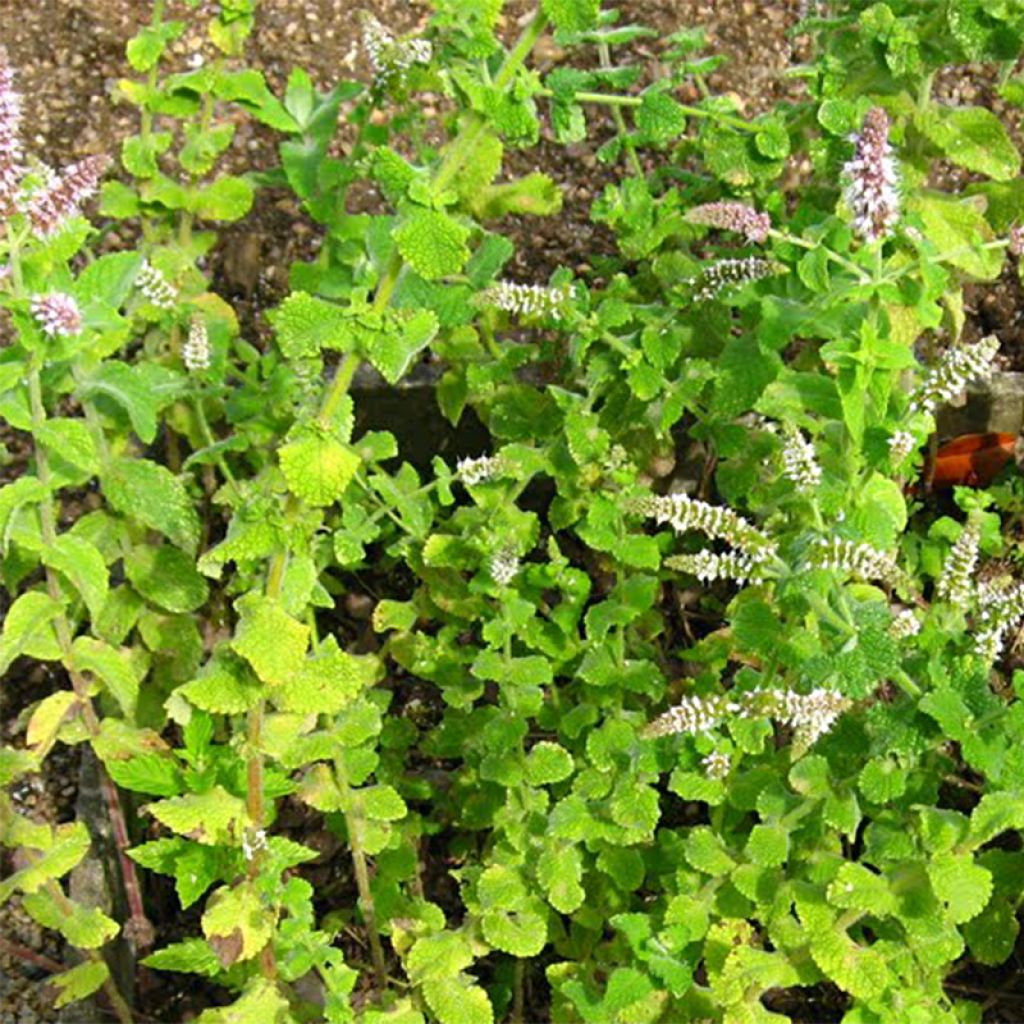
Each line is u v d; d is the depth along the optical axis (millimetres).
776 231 682
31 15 1195
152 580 762
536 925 684
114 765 622
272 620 568
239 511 576
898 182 679
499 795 751
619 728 712
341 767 711
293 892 604
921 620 655
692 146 845
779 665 672
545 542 933
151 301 755
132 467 720
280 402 772
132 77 1160
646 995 645
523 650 797
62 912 688
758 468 775
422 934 699
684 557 626
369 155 794
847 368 627
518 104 580
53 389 681
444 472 772
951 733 591
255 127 1133
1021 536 939
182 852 619
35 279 629
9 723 894
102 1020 758
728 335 791
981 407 942
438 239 542
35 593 671
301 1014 692
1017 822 604
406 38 708
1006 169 747
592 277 1044
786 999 788
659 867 731
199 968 644
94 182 612
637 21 1181
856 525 644
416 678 914
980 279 853
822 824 668
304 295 553
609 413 795
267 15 1188
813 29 770
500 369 814
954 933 640
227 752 624
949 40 719
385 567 878
